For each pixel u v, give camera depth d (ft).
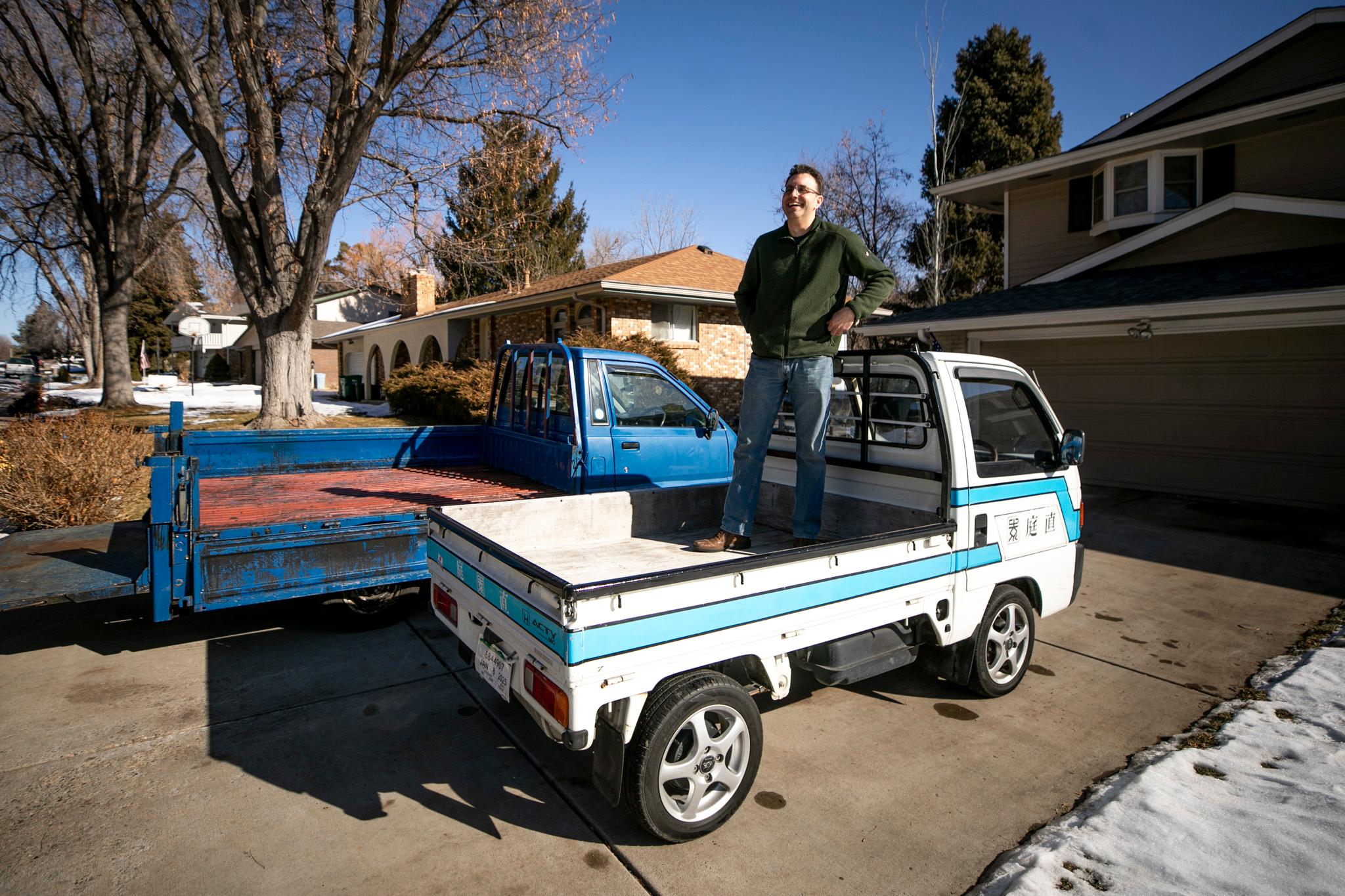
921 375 12.69
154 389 110.83
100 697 13.58
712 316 60.64
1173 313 29.50
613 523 14.32
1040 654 16.53
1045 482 14.49
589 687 8.34
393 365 89.04
